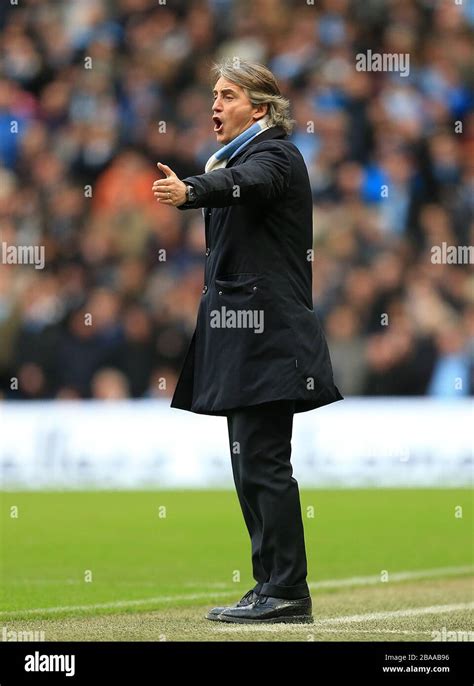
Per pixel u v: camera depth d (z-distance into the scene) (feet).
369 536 114.21
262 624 62.64
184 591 80.89
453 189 219.61
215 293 62.90
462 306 201.36
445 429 167.63
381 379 190.49
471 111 229.25
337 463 165.68
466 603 75.51
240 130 64.75
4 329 190.60
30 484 165.68
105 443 166.30
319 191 214.28
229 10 235.61
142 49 230.27
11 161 217.77
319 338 63.05
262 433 62.34
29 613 69.77
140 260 202.28
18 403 167.94
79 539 112.68
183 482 165.48
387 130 222.07
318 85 226.58
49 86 225.56
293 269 62.95
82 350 188.75
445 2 238.27
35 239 205.67
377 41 232.94
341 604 75.05
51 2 233.96
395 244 207.92
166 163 217.56
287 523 62.49
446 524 123.34
